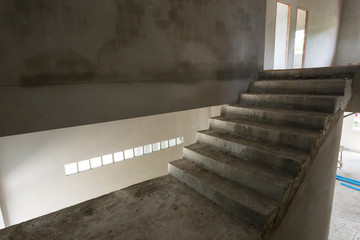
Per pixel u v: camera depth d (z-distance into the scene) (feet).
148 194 7.51
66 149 15.44
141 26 7.82
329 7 24.09
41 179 14.75
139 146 18.79
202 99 10.26
